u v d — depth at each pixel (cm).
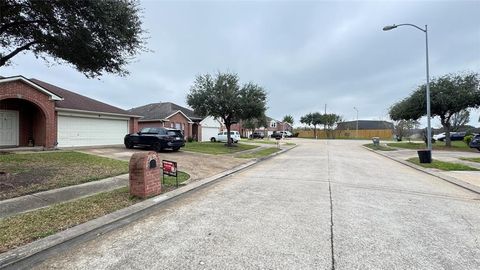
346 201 659
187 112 3678
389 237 434
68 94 2094
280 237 431
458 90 2459
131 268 337
